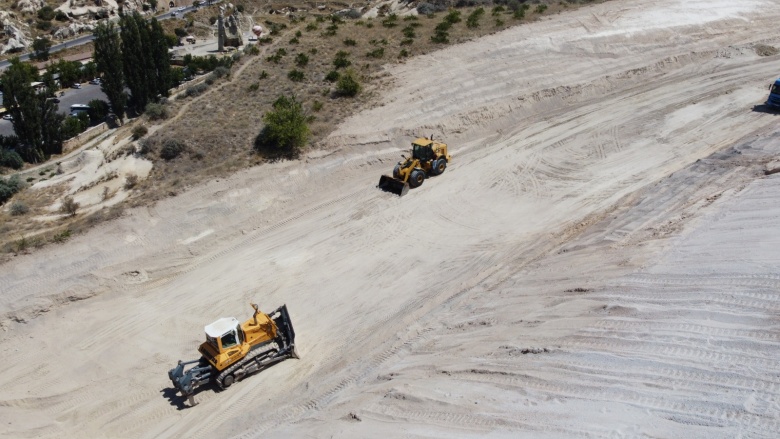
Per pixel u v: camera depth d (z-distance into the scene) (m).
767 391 11.29
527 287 19.22
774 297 13.83
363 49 42.97
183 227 26.48
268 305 21.98
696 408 11.41
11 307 22.11
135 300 23.06
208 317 21.70
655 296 15.48
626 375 12.88
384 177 28.89
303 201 28.69
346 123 33.56
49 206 29.34
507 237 24.62
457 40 42.81
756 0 50.94
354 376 17.50
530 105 36.22
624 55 41.47
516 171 29.86
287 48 44.06
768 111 33.72
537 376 13.81
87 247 25.14
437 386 14.84
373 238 25.42
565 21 45.19
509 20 46.25
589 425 11.75
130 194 28.89
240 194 28.45
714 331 13.37
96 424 17.58
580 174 29.16
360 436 13.68
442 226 25.88
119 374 19.45
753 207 18.77
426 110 34.78
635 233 20.44
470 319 18.59
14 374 19.83
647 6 48.88
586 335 14.78
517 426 12.38
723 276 15.29
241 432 16.38
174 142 31.34
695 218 19.64
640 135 32.38
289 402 17.17
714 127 32.44
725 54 42.12
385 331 19.81
